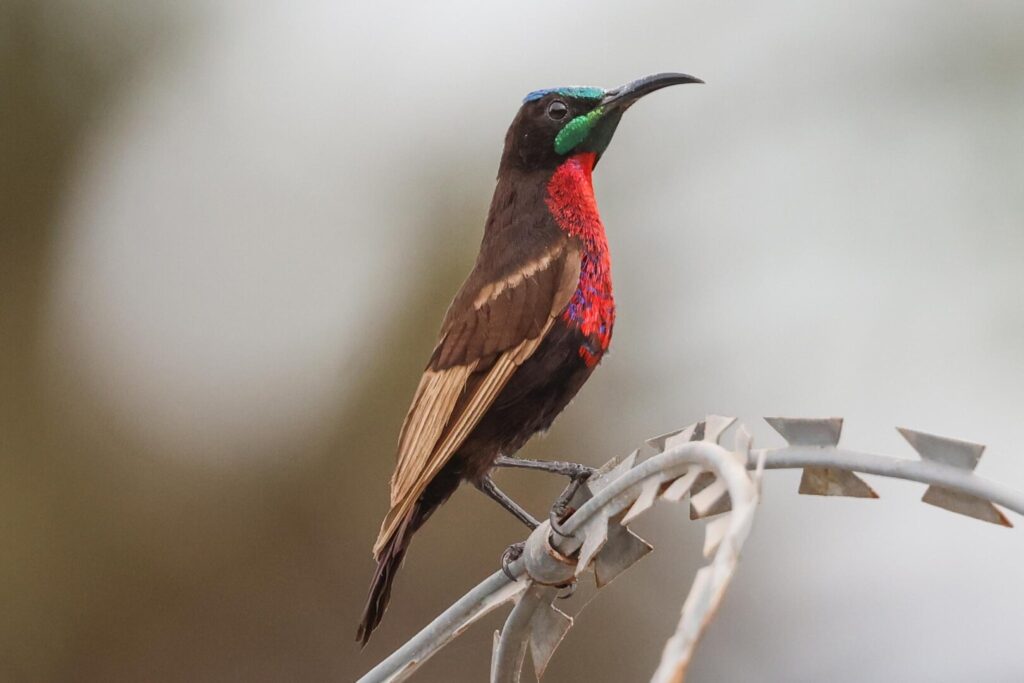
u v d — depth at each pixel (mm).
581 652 12914
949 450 4129
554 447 13547
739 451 4121
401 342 14602
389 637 13539
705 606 3178
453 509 13625
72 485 14453
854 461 4230
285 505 14297
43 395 14930
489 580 5535
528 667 12836
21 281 15328
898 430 4219
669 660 3137
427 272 14812
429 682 13281
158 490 14422
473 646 13281
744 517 3381
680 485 4309
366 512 14156
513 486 13562
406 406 14375
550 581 5355
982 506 4086
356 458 14328
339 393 14570
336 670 13711
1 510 14188
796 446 4328
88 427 14734
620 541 5262
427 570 13570
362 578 13992
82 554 14156
